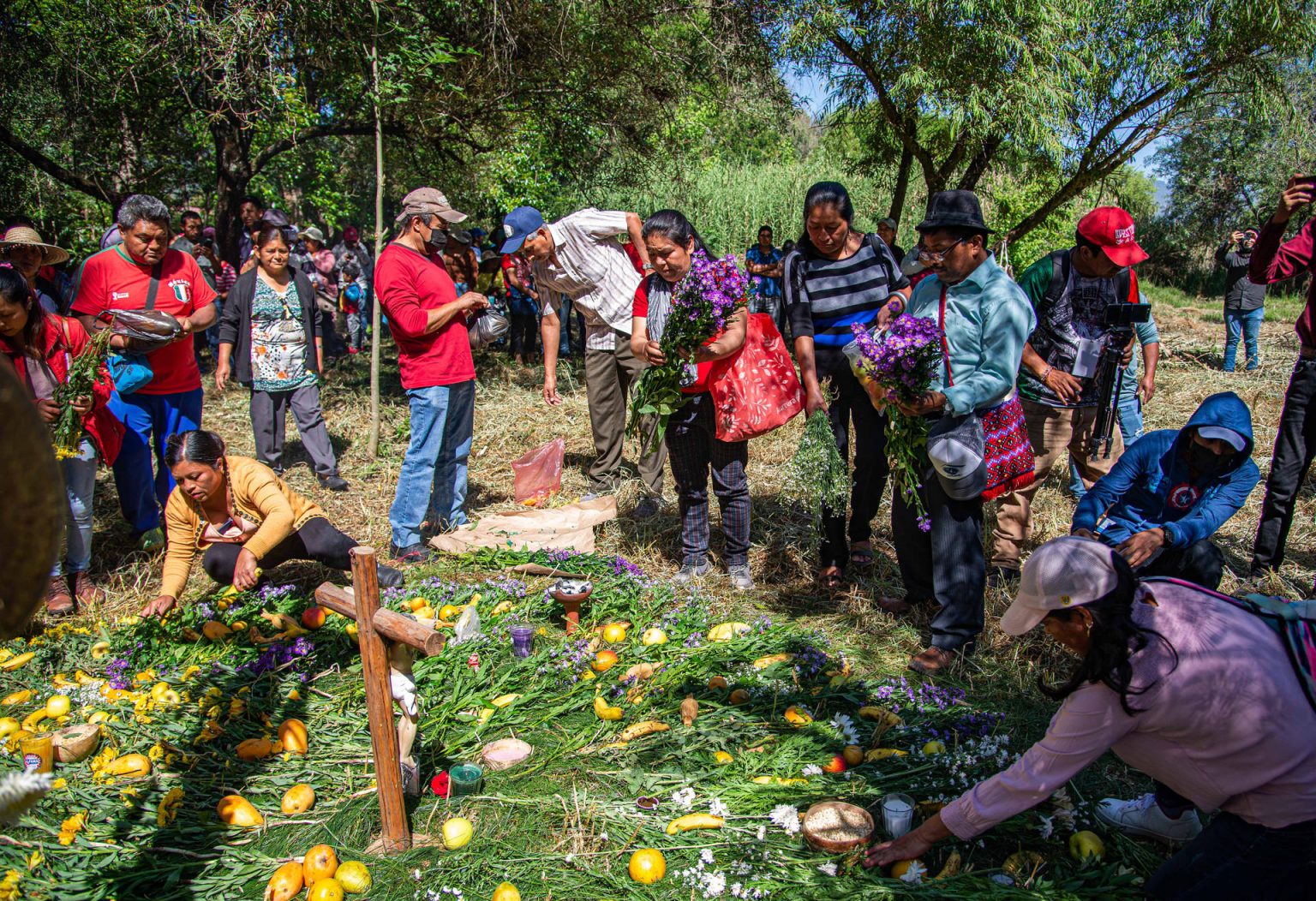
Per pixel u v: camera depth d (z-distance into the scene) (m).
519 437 8.77
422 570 5.57
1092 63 11.38
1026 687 4.22
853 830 3.01
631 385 6.84
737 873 2.91
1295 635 2.38
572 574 5.40
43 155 12.52
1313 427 5.13
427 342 5.60
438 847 3.06
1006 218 17.33
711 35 12.17
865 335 4.11
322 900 2.77
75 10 11.11
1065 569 2.32
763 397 4.96
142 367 5.64
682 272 5.02
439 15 10.84
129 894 2.83
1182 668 2.29
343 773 3.46
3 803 1.48
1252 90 11.78
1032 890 2.75
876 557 5.77
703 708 3.88
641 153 13.94
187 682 4.06
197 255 10.70
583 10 11.48
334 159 19.06
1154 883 2.58
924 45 10.86
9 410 1.41
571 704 3.93
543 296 6.93
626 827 3.13
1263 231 4.95
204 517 4.70
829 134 14.21
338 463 8.03
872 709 3.82
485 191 15.02
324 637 4.53
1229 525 6.30
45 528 1.46
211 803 3.29
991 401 4.05
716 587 5.42
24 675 4.18
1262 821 2.32
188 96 10.06
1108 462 5.61
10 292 4.66
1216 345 14.71
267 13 8.77
